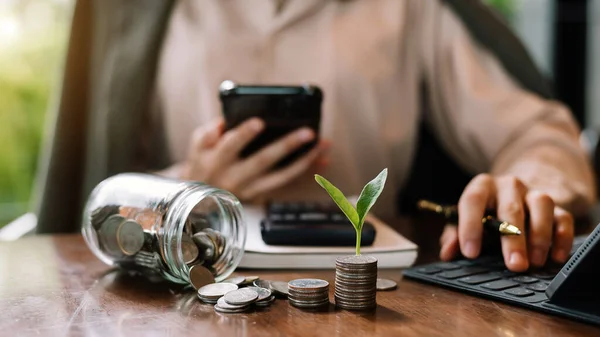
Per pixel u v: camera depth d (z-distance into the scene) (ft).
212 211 1.68
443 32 4.09
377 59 3.94
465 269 1.75
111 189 1.78
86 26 4.17
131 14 4.09
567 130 3.74
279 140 2.82
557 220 1.88
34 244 2.28
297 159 2.95
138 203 1.66
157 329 1.27
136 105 3.97
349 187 3.93
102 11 4.13
